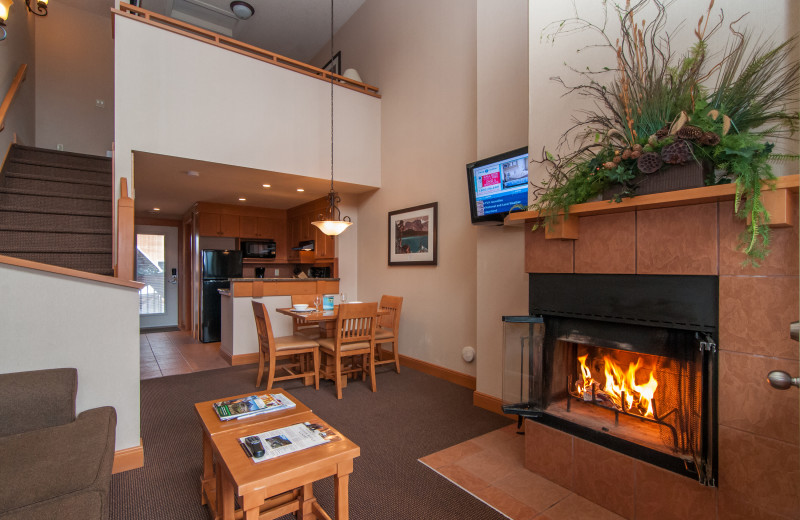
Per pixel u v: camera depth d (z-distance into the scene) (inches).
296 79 170.1
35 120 220.4
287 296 191.0
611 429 74.3
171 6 225.3
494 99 126.9
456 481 82.0
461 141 151.5
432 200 165.0
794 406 52.7
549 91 85.4
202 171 163.2
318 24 240.1
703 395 60.5
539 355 84.7
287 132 166.7
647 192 64.3
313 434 63.4
